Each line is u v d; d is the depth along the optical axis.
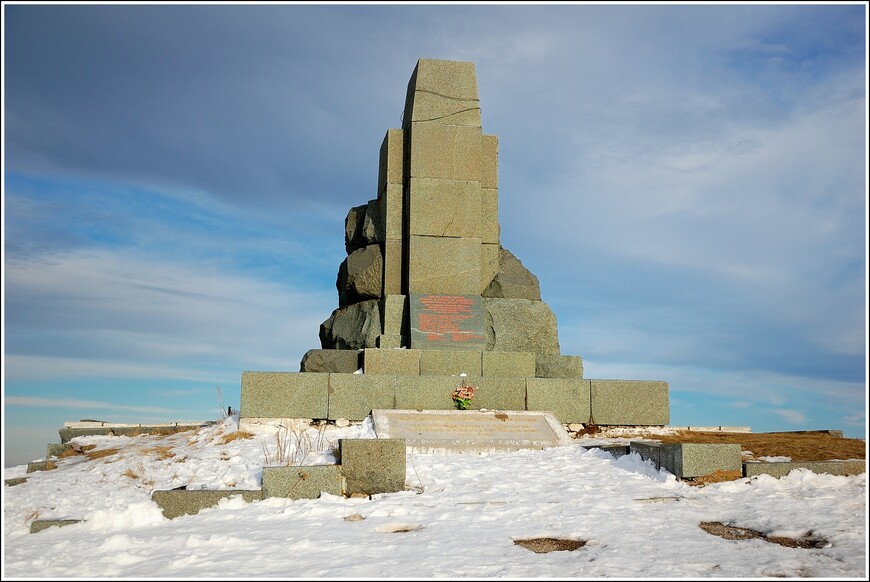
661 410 18.67
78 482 12.49
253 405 17.11
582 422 18.34
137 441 17.64
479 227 20.88
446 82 21.59
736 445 11.01
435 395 17.80
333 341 21.02
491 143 21.92
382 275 20.89
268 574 6.57
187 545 7.84
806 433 18.23
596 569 6.68
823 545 7.64
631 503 9.69
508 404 18.16
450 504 9.77
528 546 7.66
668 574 6.53
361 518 9.07
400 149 21.61
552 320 20.86
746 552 7.31
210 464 13.05
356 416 17.41
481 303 20.20
